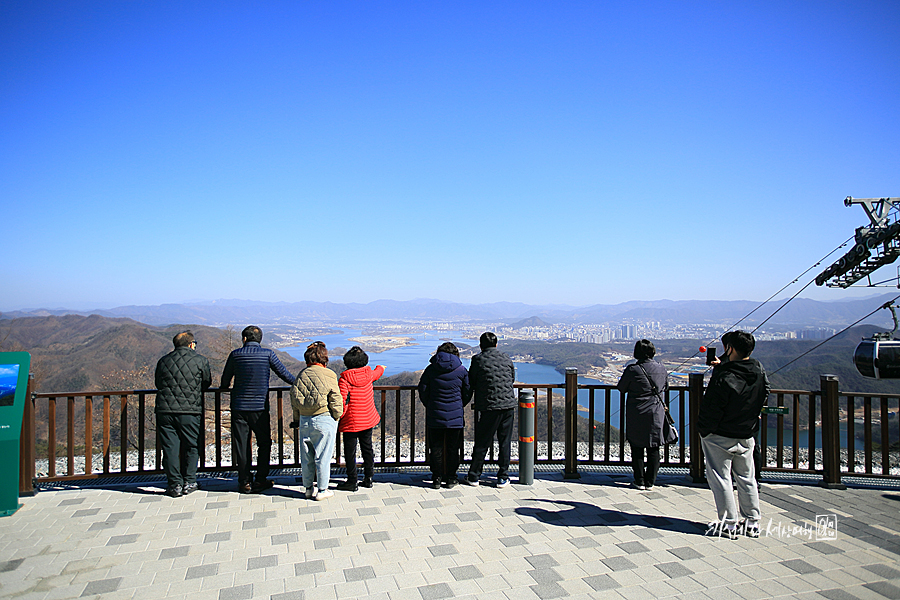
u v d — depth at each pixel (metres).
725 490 4.17
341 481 5.68
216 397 5.86
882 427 5.63
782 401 5.88
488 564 3.64
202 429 5.89
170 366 5.11
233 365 5.38
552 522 4.46
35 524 4.38
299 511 4.72
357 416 5.29
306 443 5.10
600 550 3.88
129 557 3.74
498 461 5.61
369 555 3.79
